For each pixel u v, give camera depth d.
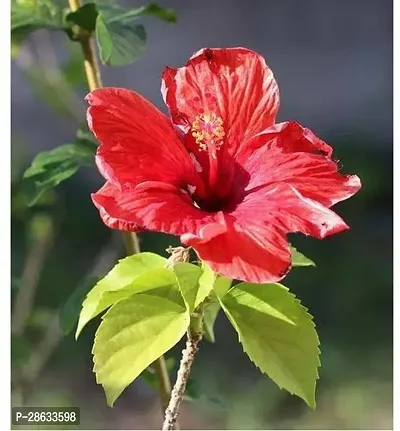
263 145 0.86
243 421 1.66
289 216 0.82
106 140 0.83
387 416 1.67
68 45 1.19
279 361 0.83
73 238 2.08
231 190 0.86
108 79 2.55
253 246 0.81
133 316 0.84
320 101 2.71
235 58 0.87
